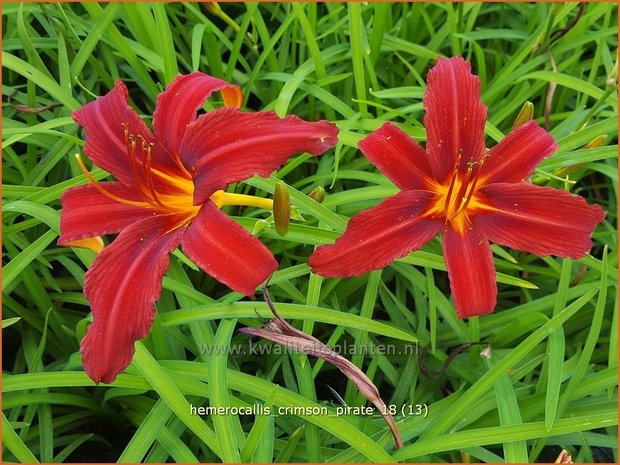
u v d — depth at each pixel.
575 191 0.48
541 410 0.34
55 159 0.39
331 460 0.31
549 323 0.31
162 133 0.27
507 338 0.37
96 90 0.46
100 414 0.37
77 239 0.26
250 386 0.31
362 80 0.39
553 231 0.26
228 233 0.23
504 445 0.30
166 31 0.38
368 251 0.25
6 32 0.45
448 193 0.26
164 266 0.24
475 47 0.44
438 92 0.27
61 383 0.31
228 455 0.28
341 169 0.42
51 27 0.44
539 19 0.48
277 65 0.46
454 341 0.38
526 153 0.27
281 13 0.51
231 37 0.52
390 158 0.26
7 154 0.42
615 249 0.40
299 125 0.24
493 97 0.45
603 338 0.39
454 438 0.30
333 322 0.32
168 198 0.27
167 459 0.35
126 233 0.26
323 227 0.37
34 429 0.35
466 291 0.25
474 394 0.31
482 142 0.27
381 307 0.42
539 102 0.50
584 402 0.35
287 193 0.26
